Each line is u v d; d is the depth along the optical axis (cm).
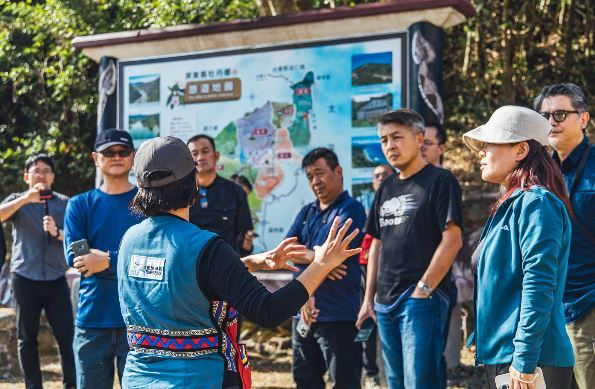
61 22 921
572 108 340
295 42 589
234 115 613
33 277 531
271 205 598
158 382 225
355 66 567
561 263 265
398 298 369
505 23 826
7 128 1086
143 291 230
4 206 503
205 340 227
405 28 550
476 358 278
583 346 329
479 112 891
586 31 860
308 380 427
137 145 649
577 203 335
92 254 360
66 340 541
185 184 235
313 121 582
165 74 640
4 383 637
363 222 424
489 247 273
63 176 1079
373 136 559
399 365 375
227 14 872
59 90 982
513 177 276
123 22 897
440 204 363
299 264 427
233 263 223
